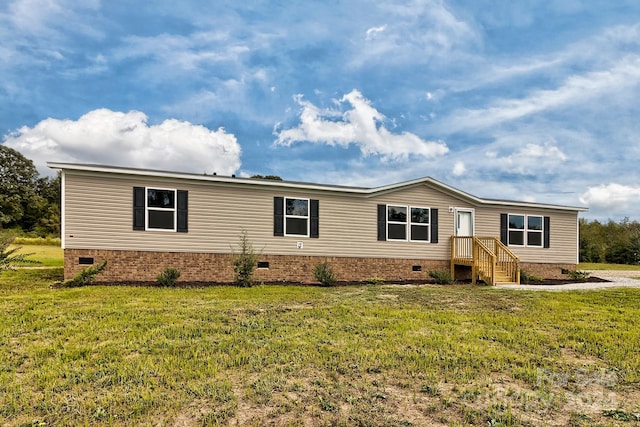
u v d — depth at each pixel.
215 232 13.62
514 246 18.19
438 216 16.91
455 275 16.91
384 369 5.33
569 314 8.77
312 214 14.96
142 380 4.85
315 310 8.76
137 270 12.73
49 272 15.16
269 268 14.28
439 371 5.29
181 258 13.21
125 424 3.85
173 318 7.65
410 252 16.38
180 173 13.12
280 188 14.49
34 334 6.56
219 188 13.74
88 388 4.64
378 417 4.03
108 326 7.02
